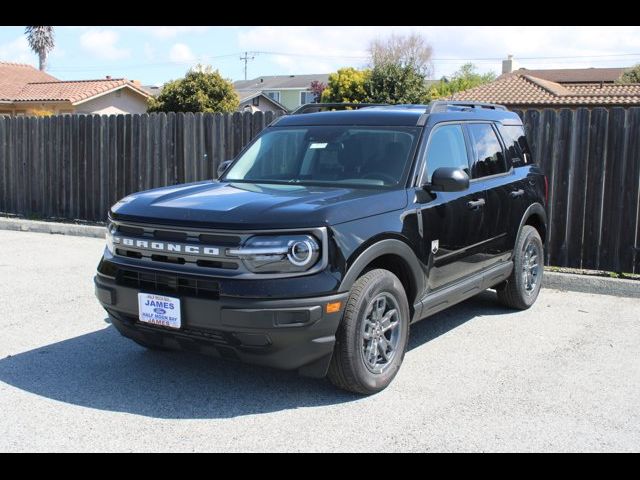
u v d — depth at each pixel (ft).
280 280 13.33
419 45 218.18
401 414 14.05
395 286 15.21
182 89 101.71
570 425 13.57
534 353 18.07
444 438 12.96
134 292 14.58
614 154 26.30
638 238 26.17
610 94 84.58
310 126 18.97
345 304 13.98
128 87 114.01
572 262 27.50
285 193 15.52
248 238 13.44
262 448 12.52
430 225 16.51
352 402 14.65
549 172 27.48
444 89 162.20
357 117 18.61
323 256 13.60
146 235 14.69
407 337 15.92
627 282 24.71
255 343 13.43
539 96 87.10
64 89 110.32
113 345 18.45
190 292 13.87
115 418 13.78
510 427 13.46
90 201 39.83
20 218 42.34
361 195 15.28
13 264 29.17
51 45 190.60
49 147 40.86
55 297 23.54
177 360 17.28
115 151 38.65
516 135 22.77
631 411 14.28
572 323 21.06
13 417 13.79
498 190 20.04
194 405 14.46
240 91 232.12
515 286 21.79
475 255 18.89
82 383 15.67
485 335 19.71
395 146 17.24
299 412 14.11
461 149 19.01
